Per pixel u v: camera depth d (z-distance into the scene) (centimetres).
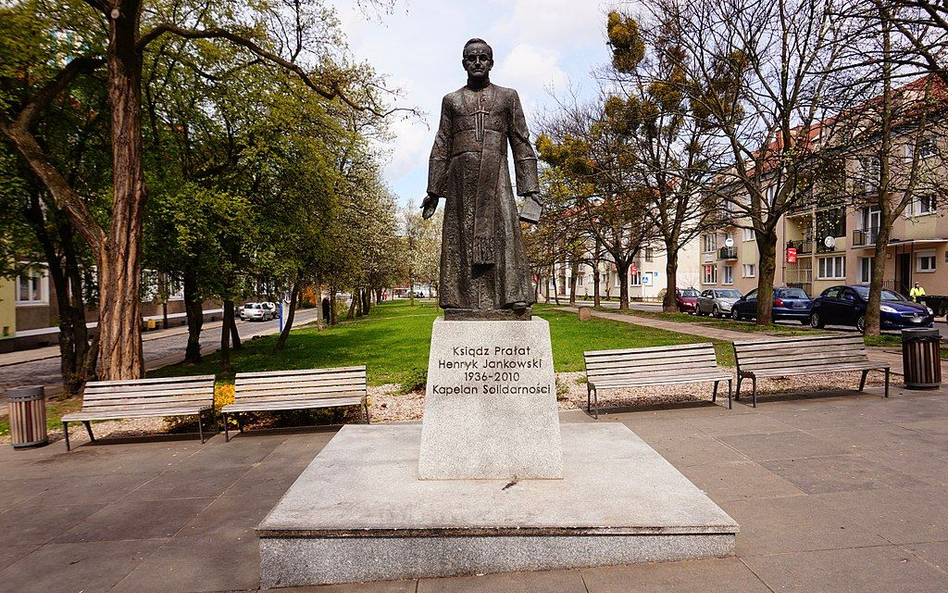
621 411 807
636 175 2245
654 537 356
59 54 1209
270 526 353
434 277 5741
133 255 1035
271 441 729
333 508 382
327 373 796
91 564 394
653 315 2859
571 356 1373
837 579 329
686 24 1822
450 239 482
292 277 1689
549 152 2658
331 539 352
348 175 2170
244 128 1452
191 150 1541
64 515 492
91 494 548
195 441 749
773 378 1003
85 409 761
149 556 403
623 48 2250
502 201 473
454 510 378
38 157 1030
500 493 409
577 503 388
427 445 443
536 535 353
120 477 601
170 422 817
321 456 505
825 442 606
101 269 1029
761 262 1973
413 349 1777
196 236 1304
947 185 1480
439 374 446
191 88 1420
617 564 356
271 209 1599
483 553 354
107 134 1327
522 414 444
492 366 446
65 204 1016
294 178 1572
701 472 524
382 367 1385
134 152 1037
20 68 1135
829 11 1165
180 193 1261
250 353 1956
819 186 1725
